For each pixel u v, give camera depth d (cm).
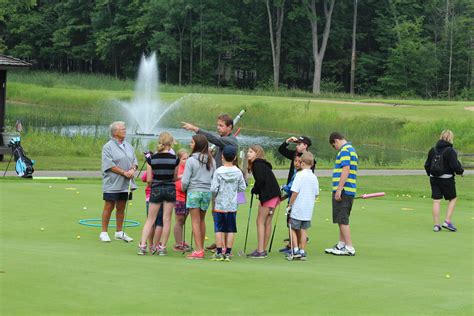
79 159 2773
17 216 1440
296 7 8550
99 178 2148
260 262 1103
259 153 1180
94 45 9562
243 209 1647
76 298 774
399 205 1819
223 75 9269
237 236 1350
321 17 8825
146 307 752
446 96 8144
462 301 840
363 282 930
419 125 4369
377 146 4272
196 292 831
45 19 9912
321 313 764
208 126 5053
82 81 7762
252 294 835
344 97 7169
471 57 8181
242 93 7144
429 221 1591
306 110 5141
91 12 9481
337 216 1202
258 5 8962
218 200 1104
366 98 7100
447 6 8400
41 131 3619
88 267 934
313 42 8288
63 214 1482
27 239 1209
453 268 1079
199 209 1129
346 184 1203
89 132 3841
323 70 9062
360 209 1725
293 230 1150
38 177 2106
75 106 6112
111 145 1251
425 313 782
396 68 8281
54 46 9688
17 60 2706
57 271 895
